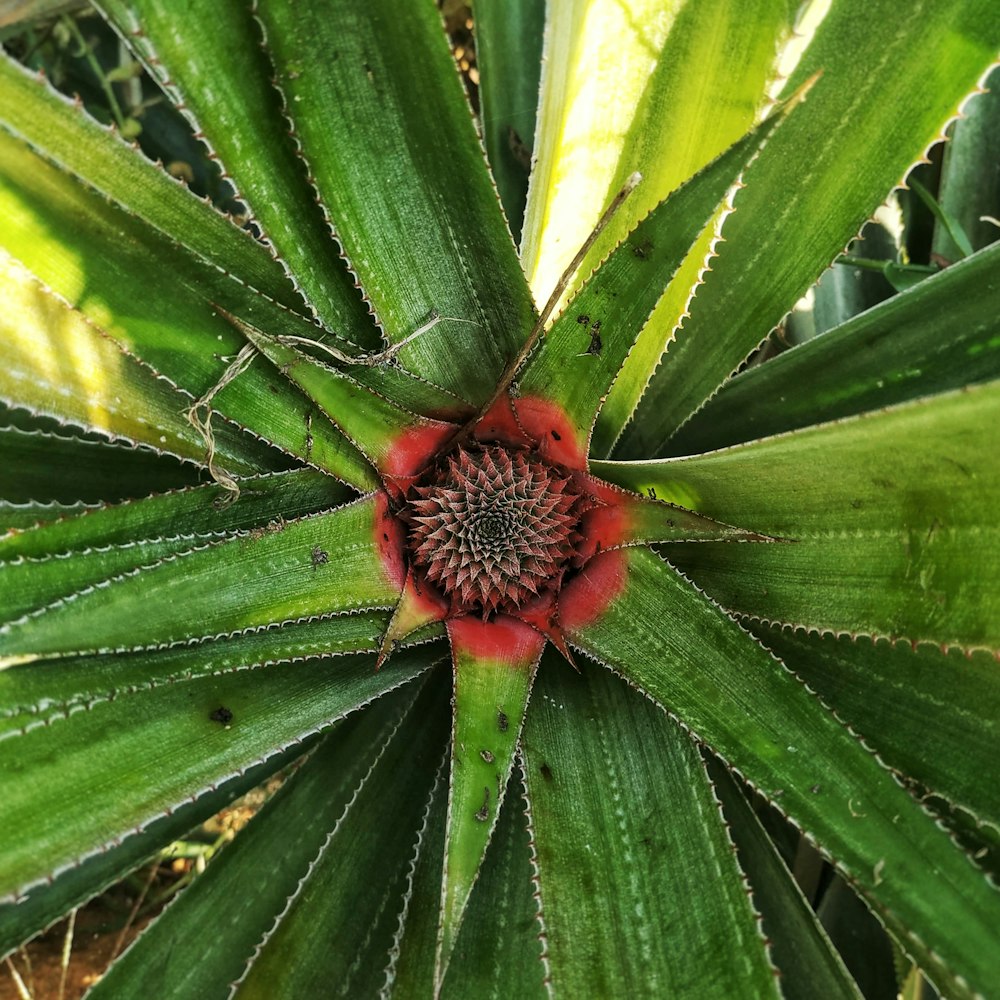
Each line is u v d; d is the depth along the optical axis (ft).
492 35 1.12
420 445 0.84
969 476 0.69
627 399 0.91
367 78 0.77
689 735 0.81
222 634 0.74
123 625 0.71
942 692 0.85
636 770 0.81
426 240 0.84
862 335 0.90
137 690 0.79
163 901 1.39
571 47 0.92
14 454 0.97
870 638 0.88
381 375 0.83
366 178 0.81
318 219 0.84
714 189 0.70
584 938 0.74
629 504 0.80
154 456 1.00
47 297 0.82
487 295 0.85
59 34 1.30
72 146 0.72
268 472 0.91
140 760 0.78
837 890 1.04
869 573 0.78
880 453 0.71
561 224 0.95
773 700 0.76
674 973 0.73
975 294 0.84
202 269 0.76
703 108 0.88
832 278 1.23
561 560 0.84
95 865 0.88
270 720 0.83
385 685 0.87
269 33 0.73
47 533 0.78
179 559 0.73
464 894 0.68
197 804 0.93
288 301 0.87
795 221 0.89
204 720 0.81
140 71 1.35
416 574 0.84
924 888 0.70
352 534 0.80
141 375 0.86
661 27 0.88
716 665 0.77
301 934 0.86
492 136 1.14
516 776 0.91
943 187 1.16
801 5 0.84
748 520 0.82
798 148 0.87
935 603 0.75
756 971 0.71
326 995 0.85
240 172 0.80
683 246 0.72
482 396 0.88
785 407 0.95
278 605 0.76
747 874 0.87
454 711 0.76
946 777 0.83
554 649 0.88
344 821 0.90
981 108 1.13
